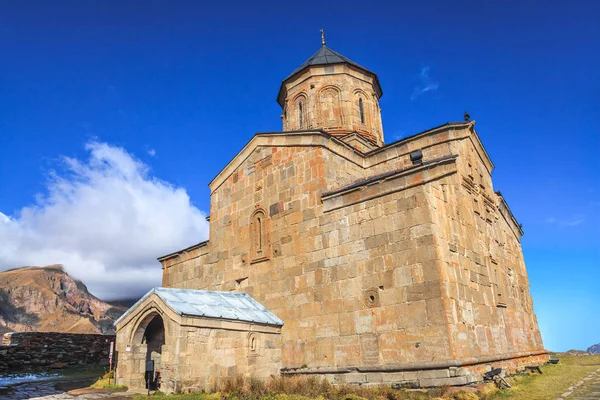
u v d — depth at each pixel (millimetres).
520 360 18688
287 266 18141
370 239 15656
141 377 15586
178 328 13719
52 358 23516
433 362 13047
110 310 196375
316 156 18453
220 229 21906
